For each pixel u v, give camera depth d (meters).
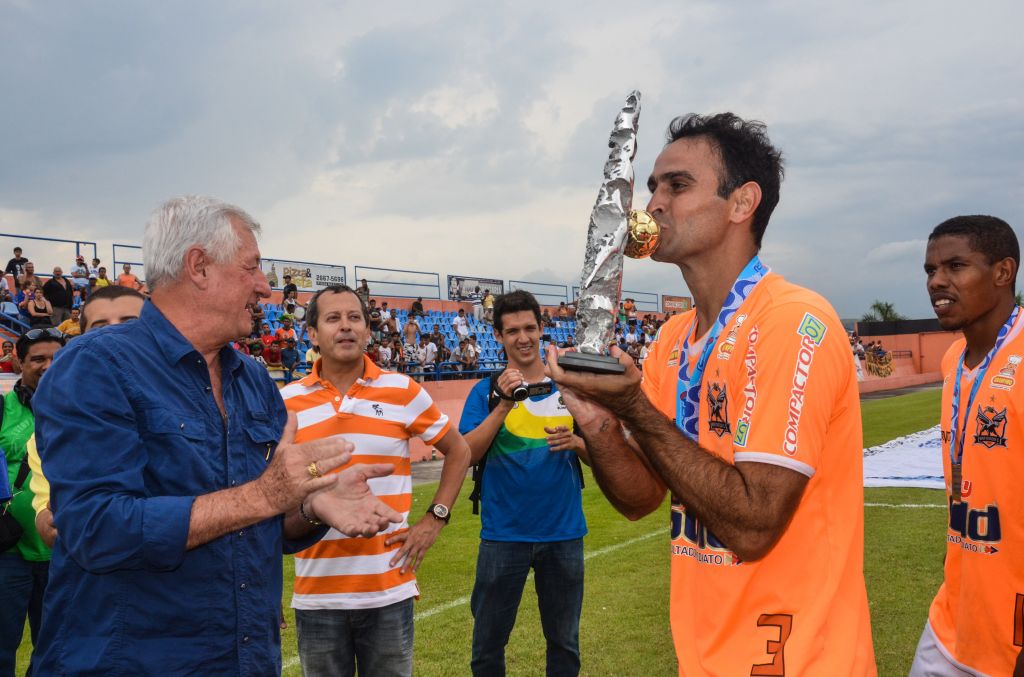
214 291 1.92
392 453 3.16
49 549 3.60
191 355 1.88
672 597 1.78
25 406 3.69
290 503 1.64
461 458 3.26
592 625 4.76
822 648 1.55
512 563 3.48
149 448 1.77
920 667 2.82
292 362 15.48
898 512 7.87
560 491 3.50
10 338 14.24
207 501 1.64
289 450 1.66
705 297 1.79
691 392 1.79
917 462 11.39
